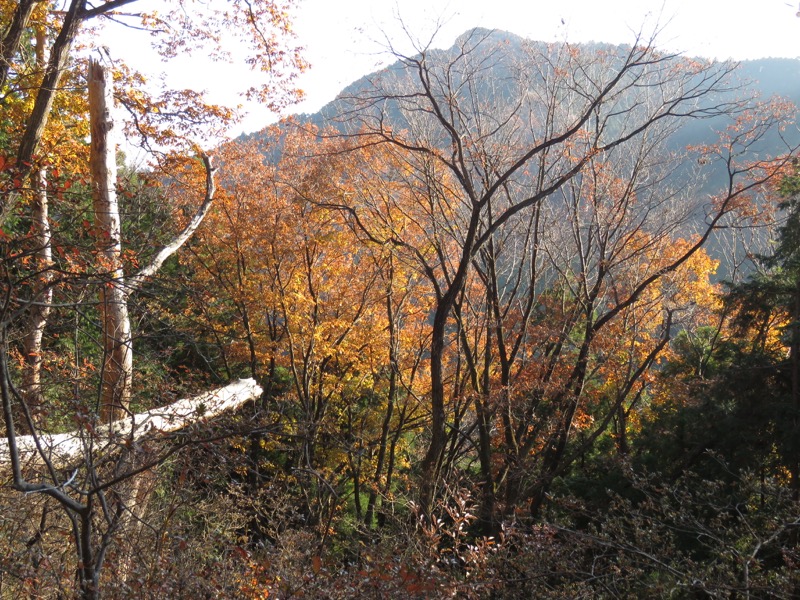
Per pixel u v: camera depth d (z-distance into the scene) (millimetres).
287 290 20750
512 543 6711
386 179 20172
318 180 19406
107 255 6059
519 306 21375
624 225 19828
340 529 13289
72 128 13453
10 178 5688
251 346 19703
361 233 19938
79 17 9547
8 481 4465
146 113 11297
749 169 15953
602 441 22047
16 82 10789
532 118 20125
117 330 6074
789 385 14352
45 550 4383
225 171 20172
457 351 20469
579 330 21047
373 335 21906
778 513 6348
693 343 22500
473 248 14797
